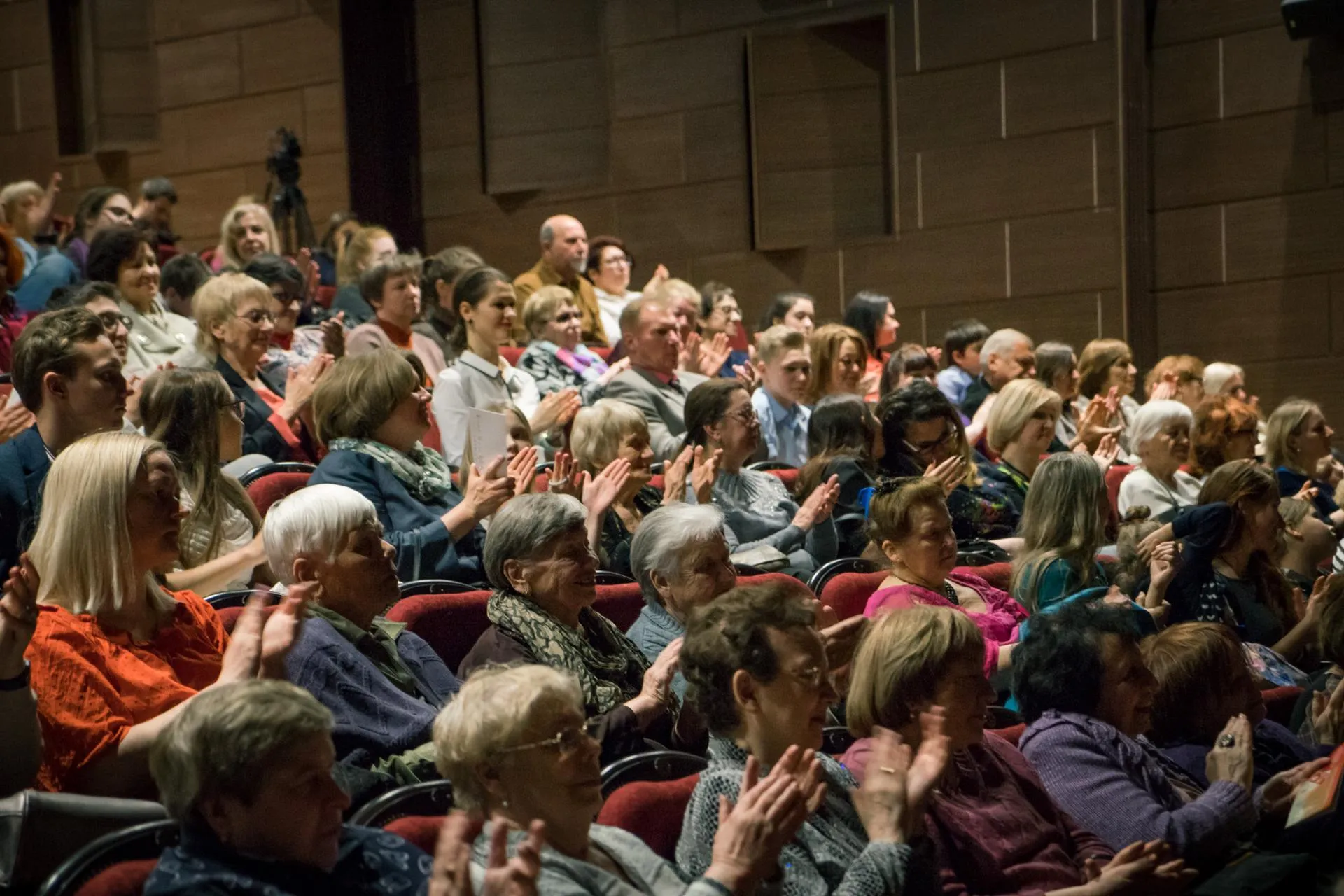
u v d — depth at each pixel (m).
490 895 1.94
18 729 2.43
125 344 5.28
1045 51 9.55
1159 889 2.82
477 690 2.43
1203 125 9.48
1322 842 3.17
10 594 2.41
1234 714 3.64
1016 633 4.29
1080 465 4.51
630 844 2.54
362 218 11.48
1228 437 6.51
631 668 3.49
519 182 11.16
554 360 7.02
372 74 11.54
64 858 2.35
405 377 4.27
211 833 2.17
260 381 5.71
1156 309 9.64
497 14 11.17
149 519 2.84
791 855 2.62
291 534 3.12
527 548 3.36
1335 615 4.16
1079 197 9.48
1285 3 8.87
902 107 9.98
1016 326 9.70
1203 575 4.84
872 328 8.55
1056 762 3.23
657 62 10.68
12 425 3.68
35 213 8.63
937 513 4.05
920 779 2.60
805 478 5.28
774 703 2.67
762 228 10.34
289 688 2.23
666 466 5.30
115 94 12.20
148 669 2.79
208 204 11.98
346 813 2.77
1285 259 9.27
